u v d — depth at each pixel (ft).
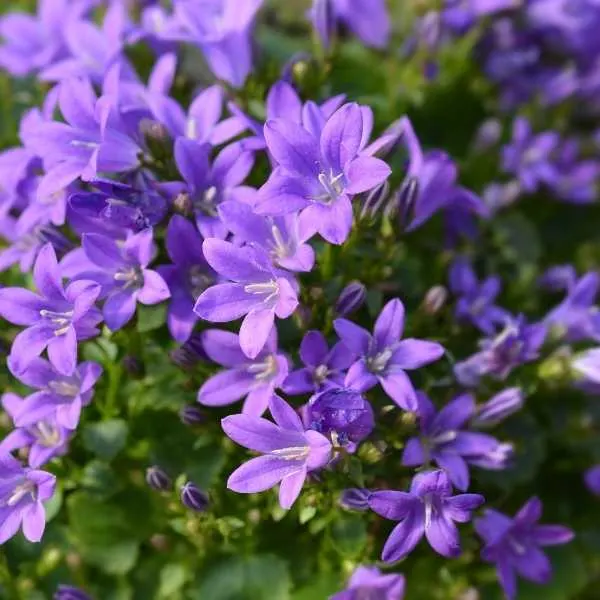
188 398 1.59
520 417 1.68
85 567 1.64
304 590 1.62
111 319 1.50
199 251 1.53
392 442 1.54
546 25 1.95
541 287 1.82
